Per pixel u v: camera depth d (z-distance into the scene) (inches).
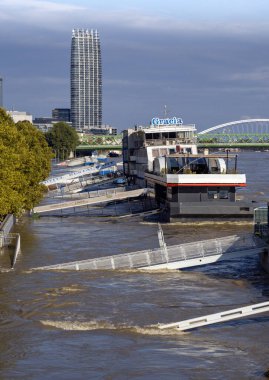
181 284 3398.1
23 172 5442.9
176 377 2166.6
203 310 2913.4
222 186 5674.2
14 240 4768.7
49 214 6688.0
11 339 2522.1
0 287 3297.2
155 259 3791.8
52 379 2158.0
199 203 5620.1
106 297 3122.5
